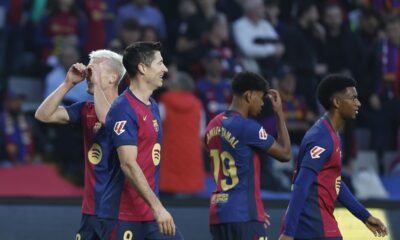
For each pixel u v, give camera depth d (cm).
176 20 4409
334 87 2056
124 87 2445
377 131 4284
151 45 2012
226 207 2119
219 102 3881
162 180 3656
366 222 2161
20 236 2986
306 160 2011
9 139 3897
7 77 4306
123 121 1962
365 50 4384
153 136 2006
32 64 4331
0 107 4044
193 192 3700
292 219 1998
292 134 3978
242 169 2122
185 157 3669
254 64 4181
